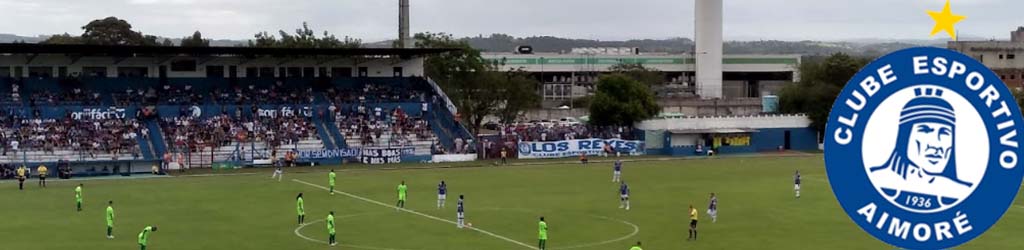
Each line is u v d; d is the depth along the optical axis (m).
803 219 82.56
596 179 117.19
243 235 74.06
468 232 75.62
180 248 68.31
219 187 107.69
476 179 117.19
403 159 140.88
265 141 138.75
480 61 194.38
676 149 156.62
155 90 149.00
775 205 91.62
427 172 126.38
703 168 131.88
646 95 166.62
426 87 164.25
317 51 149.12
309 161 135.50
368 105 152.75
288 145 139.38
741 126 163.50
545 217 84.06
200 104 144.62
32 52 140.50
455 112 161.62
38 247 68.56
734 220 82.25
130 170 125.50
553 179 117.38
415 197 98.69
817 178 116.88
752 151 162.75
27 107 135.38
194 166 131.50
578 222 81.19
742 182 112.81
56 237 72.88
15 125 131.25
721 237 73.44
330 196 99.19
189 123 139.75
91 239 72.06
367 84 161.75
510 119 198.12
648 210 88.56
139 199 96.38
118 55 147.88
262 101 149.88
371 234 74.62
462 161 142.62
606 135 158.50
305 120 146.38
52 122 133.62
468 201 95.44
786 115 169.00
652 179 117.06
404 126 148.88
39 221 81.00
